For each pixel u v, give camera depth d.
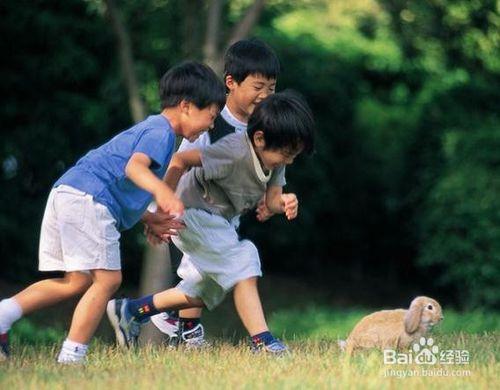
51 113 42.84
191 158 17.41
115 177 16.33
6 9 41.94
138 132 16.42
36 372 14.73
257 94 18.83
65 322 38.78
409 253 51.59
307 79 47.53
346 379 14.12
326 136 48.59
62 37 42.28
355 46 49.81
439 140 47.94
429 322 17.73
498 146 45.50
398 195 49.69
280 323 40.56
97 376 14.37
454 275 45.66
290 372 14.98
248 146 17.28
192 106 16.83
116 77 42.00
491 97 48.50
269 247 49.69
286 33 48.06
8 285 42.47
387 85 51.78
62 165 43.28
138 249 43.94
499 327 38.31
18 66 42.59
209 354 17.27
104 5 36.69
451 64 49.25
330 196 49.09
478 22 47.09
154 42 41.38
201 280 18.30
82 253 16.22
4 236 42.38
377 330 17.77
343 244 52.03
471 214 45.06
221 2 32.62
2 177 43.19
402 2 46.38
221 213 17.86
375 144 50.31
